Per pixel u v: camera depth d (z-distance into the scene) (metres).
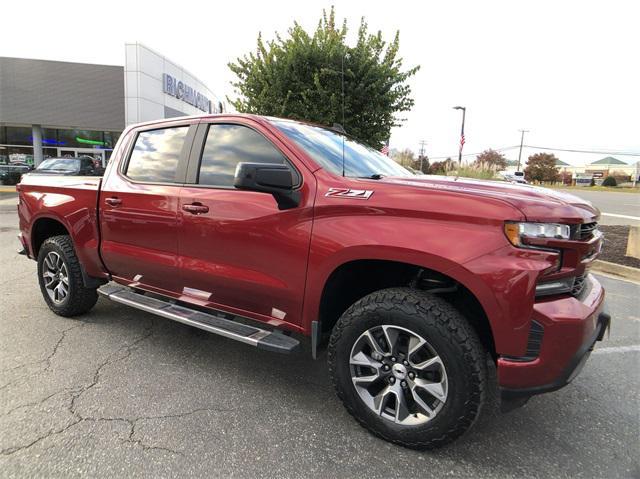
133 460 2.19
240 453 2.26
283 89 10.91
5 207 14.00
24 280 5.58
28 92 21.56
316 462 2.21
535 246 2.01
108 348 3.51
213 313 3.13
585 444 2.41
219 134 3.07
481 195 2.14
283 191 2.52
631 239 7.47
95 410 2.62
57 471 2.10
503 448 2.36
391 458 2.25
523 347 2.02
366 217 2.33
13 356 3.33
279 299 2.67
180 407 2.67
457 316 2.13
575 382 3.14
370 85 10.59
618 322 4.45
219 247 2.88
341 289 2.65
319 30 10.77
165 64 23.69
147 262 3.32
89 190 3.74
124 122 22.84
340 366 2.45
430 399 2.28
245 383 3.00
